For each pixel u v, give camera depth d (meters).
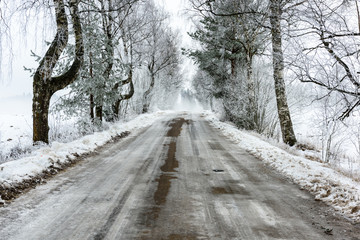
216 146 12.46
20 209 4.77
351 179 7.38
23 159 7.32
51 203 5.09
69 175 7.18
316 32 6.99
